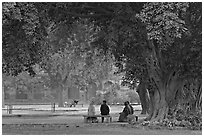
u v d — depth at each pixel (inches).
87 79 2197.3
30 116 1353.3
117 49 925.8
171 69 899.4
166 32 674.2
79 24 1077.8
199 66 844.0
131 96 2541.8
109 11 876.0
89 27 1120.2
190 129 813.9
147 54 890.1
